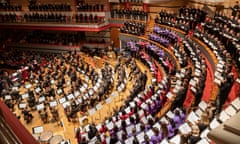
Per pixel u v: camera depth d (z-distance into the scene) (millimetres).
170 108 12477
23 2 36812
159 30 24766
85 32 35000
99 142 10914
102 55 28656
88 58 29469
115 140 11211
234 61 14562
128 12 30281
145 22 29141
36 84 22719
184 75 14992
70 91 20094
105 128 12961
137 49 24672
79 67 25094
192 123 9312
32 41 36469
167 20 25406
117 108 15992
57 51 34875
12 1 37469
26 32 38875
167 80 15422
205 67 14344
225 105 10750
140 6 30422
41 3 35719
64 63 27594
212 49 17125
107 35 33625
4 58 33500
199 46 19078
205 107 9961
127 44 26078
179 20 24109
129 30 28078
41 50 35875
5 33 39750
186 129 8695
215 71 13797
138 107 13625
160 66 20984
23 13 35438
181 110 11164
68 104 17531
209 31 19344
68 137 15086
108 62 26547
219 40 17672
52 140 14445
